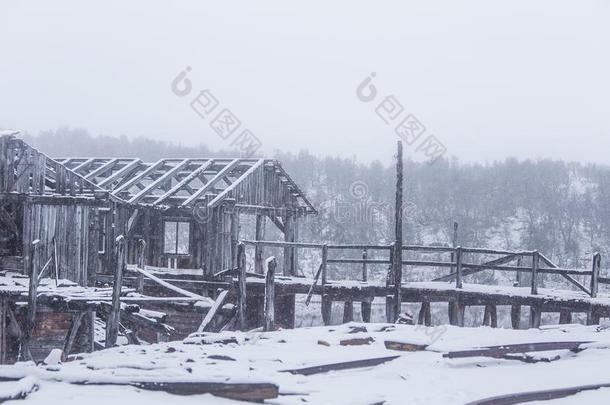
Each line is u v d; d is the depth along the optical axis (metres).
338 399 7.79
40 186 20.56
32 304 16.42
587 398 8.39
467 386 8.73
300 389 8.09
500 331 13.04
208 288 21.48
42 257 20.38
